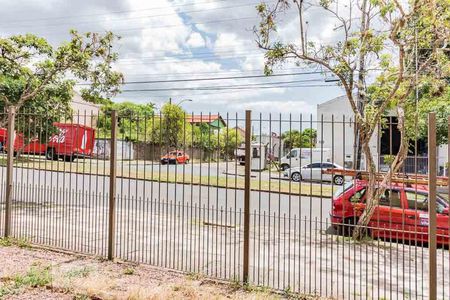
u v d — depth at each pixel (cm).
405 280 601
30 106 1647
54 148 1035
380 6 785
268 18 899
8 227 743
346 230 903
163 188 1648
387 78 862
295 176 2017
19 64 1198
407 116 877
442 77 898
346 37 905
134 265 615
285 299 502
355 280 551
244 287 534
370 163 822
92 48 1204
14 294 468
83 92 1241
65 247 700
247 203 554
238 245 783
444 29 788
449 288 569
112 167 643
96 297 468
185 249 736
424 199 848
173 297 477
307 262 679
